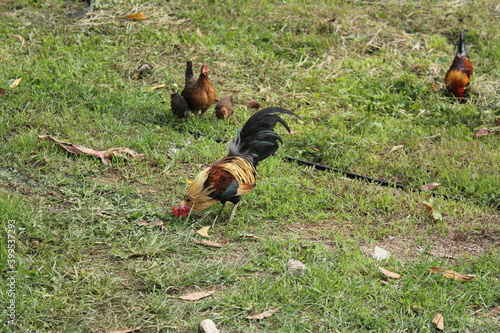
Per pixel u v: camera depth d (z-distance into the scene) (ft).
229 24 52.08
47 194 28.81
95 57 44.45
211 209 28.63
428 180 33.22
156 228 26.81
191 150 34.12
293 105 40.86
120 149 32.55
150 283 23.08
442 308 22.36
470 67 42.96
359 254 25.34
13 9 51.49
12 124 35.06
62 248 24.72
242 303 22.07
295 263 24.12
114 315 21.38
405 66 47.01
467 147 36.45
